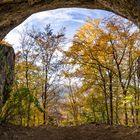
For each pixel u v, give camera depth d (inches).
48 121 709.3
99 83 600.4
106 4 392.5
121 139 301.9
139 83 552.1
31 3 378.9
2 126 361.1
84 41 539.2
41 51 680.4
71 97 703.7
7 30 447.2
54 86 708.7
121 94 607.8
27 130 358.9
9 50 429.1
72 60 562.9
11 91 414.6
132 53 553.3
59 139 318.0
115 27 512.1
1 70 399.5
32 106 499.2
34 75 663.1
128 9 362.9
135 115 561.9
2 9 370.3
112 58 566.6
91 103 640.4
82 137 323.6
